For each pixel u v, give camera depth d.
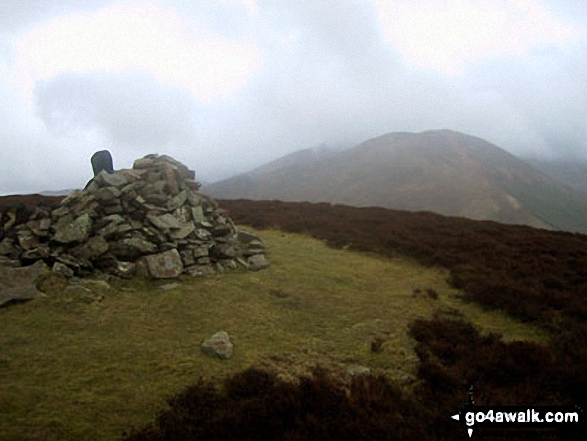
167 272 12.88
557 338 9.65
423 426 6.07
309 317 10.98
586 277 13.94
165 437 5.65
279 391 6.68
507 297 12.28
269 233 22.75
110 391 6.87
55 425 5.86
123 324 9.63
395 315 11.44
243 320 10.40
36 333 8.91
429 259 17.27
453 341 9.64
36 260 12.30
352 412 6.31
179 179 17.23
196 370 7.75
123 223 14.00
